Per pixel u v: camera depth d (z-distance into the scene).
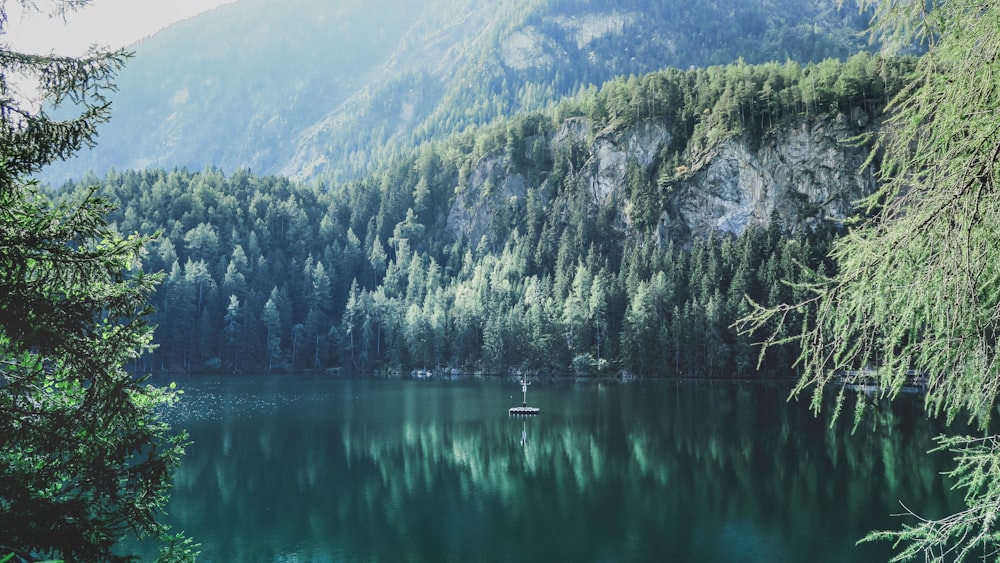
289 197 185.38
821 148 130.75
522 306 124.81
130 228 144.50
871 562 26.75
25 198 8.36
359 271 166.00
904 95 5.65
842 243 5.86
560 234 156.12
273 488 39.91
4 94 7.82
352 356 136.75
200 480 41.72
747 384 93.75
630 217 151.75
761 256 116.62
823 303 5.80
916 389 68.62
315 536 31.91
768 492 36.69
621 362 110.50
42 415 8.63
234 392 90.12
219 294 132.88
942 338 5.61
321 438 54.66
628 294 116.81
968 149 5.16
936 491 34.94
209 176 180.25
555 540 31.00
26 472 8.73
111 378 8.78
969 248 4.99
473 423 61.75
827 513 32.75
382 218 183.00
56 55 8.04
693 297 106.44
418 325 130.75
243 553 29.66
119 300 8.90
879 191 5.69
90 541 8.51
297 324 137.12
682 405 70.81
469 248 172.62
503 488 39.75
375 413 68.75
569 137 176.88
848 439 48.50
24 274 8.21
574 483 40.25
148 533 9.61
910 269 5.34
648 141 159.75
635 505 35.75
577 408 70.31
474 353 127.06
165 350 122.19
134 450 9.22
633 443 50.72
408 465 45.47
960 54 5.23
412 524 33.53
